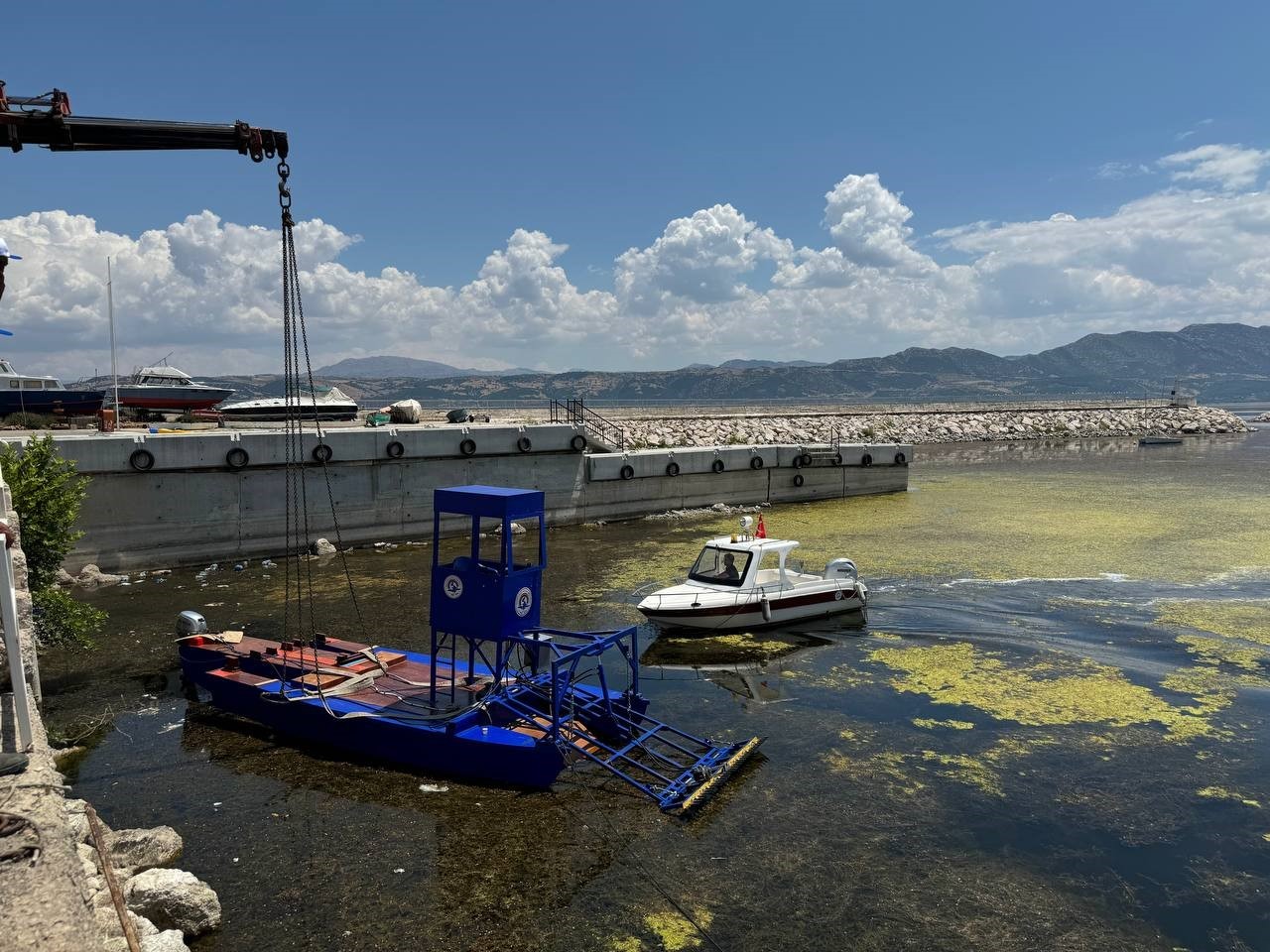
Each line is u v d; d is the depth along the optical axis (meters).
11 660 6.52
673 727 10.62
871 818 8.32
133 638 14.27
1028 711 11.19
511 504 9.19
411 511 24.50
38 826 5.19
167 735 10.28
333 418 36.72
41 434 20.64
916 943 6.41
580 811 8.43
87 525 19.14
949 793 8.84
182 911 6.37
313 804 8.56
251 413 34.66
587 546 23.67
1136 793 8.84
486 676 10.66
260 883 7.19
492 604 9.26
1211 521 26.97
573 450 27.67
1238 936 6.53
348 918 6.70
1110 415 85.12
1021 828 8.13
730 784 9.05
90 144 9.02
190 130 9.37
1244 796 8.77
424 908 6.84
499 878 7.27
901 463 35.25
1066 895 7.05
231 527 21.22
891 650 14.02
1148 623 15.37
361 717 9.48
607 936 6.48
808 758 9.74
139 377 37.50
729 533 25.64
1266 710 11.14
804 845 7.82
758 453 32.03
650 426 53.69
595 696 9.92
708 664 13.36
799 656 13.67
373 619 15.52
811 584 15.73
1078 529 25.61
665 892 7.07
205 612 16.08
